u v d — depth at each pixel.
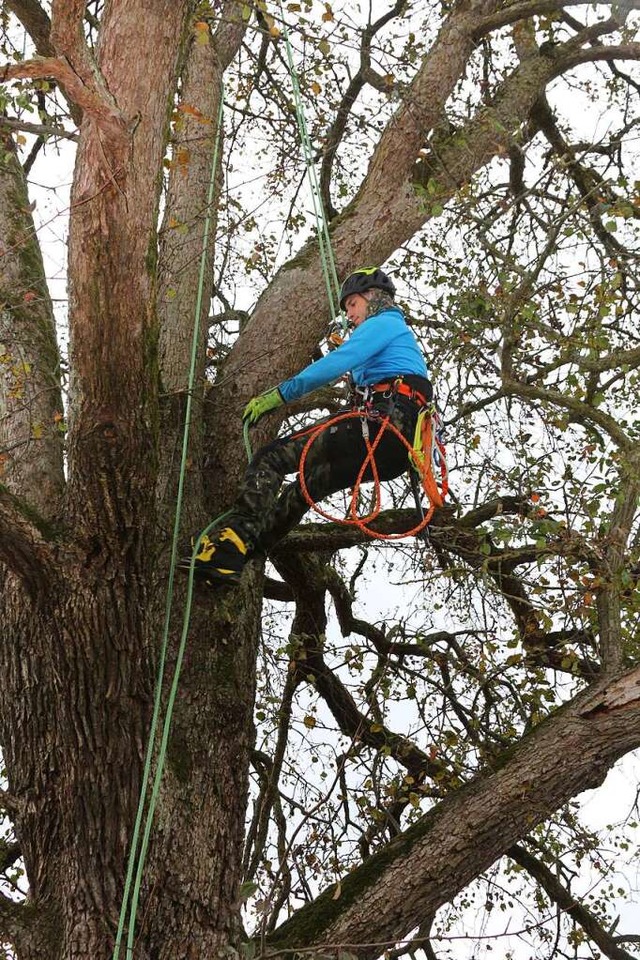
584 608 6.80
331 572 9.91
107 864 5.61
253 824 8.19
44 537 5.10
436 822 6.44
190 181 7.94
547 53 8.97
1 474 6.26
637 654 7.78
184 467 6.48
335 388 8.32
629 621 8.08
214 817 6.12
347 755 8.02
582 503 6.82
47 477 6.26
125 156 4.30
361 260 7.76
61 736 5.57
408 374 5.56
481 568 7.00
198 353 7.53
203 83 8.26
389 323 5.64
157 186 4.64
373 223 7.82
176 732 6.25
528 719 9.02
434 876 6.27
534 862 9.52
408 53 8.21
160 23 4.59
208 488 7.09
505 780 6.33
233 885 6.11
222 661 6.59
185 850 5.91
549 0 7.86
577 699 6.51
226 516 5.75
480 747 7.79
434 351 7.88
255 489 5.57
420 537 7.10
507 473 8.21
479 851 6.30
